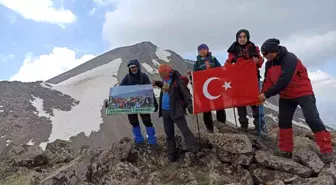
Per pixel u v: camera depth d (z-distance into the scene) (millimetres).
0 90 62156
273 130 5508
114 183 4016
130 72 4848
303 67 3846
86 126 53531
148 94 4691
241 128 4949
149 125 4734
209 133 4605
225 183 3705
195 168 4066
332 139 5020
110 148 4422
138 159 4520
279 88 3754
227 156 4105
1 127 47719
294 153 4043
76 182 4117
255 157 4031
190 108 4117
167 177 3992
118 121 53531
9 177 4621
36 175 4504
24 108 56875
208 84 4332
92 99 69750
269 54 3830
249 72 4297
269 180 3797
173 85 4203
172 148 4359
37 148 5219
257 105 4406
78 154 5398
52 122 54156
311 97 3832
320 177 3580
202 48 4777
